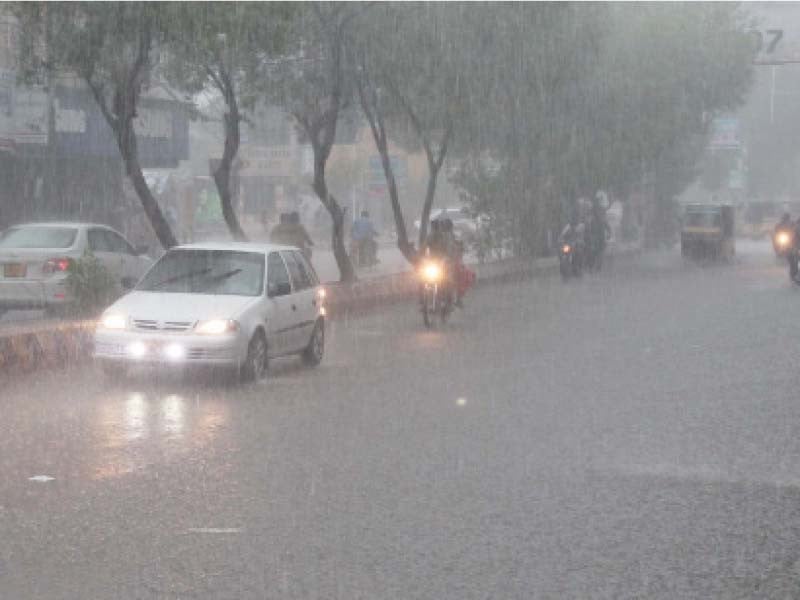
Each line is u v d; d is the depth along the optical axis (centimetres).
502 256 4900
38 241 2078
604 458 1023
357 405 1302
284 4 2103
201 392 1383
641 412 1266
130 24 2073
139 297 1482
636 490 902
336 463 987
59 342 1592
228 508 826
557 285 3491
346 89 3144
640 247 6166
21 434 1091
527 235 4328
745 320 2359
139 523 780
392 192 3362
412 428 1159
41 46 2359
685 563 712
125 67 2206
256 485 898
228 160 2647
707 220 5031
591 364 1677
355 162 6197
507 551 732
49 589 642
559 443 1089
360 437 1108
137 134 3534
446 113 3353
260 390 1407
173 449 1033
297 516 807
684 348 1877
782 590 662
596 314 2506
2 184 3111
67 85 3169
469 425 1179
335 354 1802
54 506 821
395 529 778
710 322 2317
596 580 676
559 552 732
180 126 3775
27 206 3197
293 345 1590
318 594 641
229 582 659
